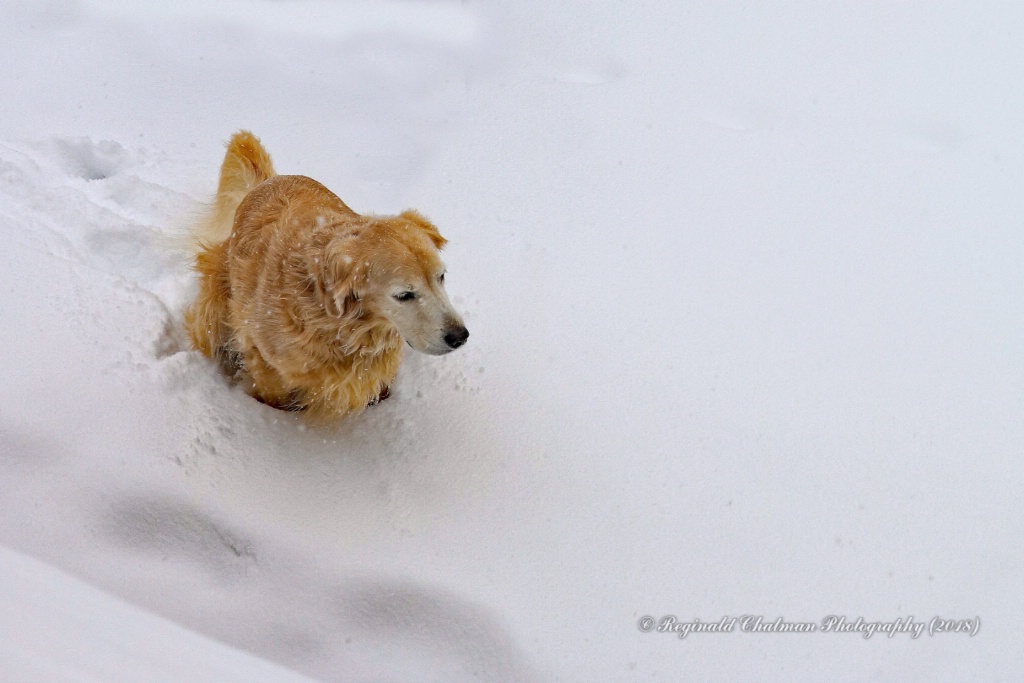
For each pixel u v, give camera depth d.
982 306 4.90
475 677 3.22
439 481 3.84
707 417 4.22
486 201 5.51
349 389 4.07
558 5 7.32
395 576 3.44
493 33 7.05
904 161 5.94
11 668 2.36
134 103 6.19
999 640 3.39
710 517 3.78
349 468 3.88
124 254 4.92
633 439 4.10
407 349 4.52
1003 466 4.04
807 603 3.49
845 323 4.77
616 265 5.08
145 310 4.47
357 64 6.72
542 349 4.54
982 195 5.68
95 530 3.44
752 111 6.33
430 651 3.28
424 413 4.18
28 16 6.95
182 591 3.30
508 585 3.46
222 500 3.61
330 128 6.11
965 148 6.05
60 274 4.58
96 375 4.04
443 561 3.52
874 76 6.68
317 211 4.07
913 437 4.16
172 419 3.93
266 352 4.04
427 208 5.44
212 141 5.95
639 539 3.68
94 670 2.44
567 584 3.49
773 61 6.79
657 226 5.37
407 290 3.66
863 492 3.91
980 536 3.75
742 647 3.34
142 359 4.19
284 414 4.19
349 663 3.20
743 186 5.69
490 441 4.04
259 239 4.15
